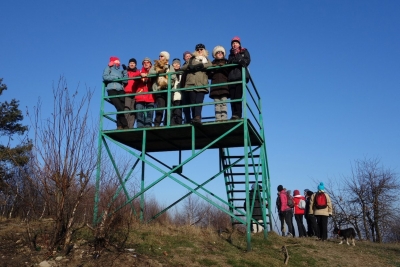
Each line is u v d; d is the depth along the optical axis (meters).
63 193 6.92
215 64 9.43
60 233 6.98
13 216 9.18
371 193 24.78
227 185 11.70
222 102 8.96
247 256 8.00
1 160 15.26
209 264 7.17
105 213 7.37
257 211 11.56
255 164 10.89
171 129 9.51
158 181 9.06
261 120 10.86
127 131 9.62
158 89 9.93
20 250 6.85
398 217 24.50
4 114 23.92
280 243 9.95
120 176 8.21
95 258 6.69
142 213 10.47
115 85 9.97
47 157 6.91
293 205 12.40
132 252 7.15
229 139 10.55
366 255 10.20
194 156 8.93
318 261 8.95
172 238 8.55
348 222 24.64
